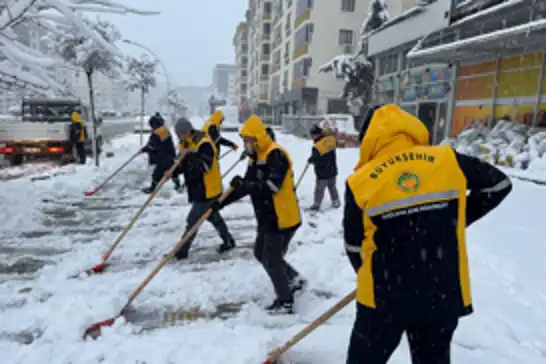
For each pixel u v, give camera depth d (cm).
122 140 2227
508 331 284
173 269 403
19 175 975
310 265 411
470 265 395
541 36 872
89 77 979
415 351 179
